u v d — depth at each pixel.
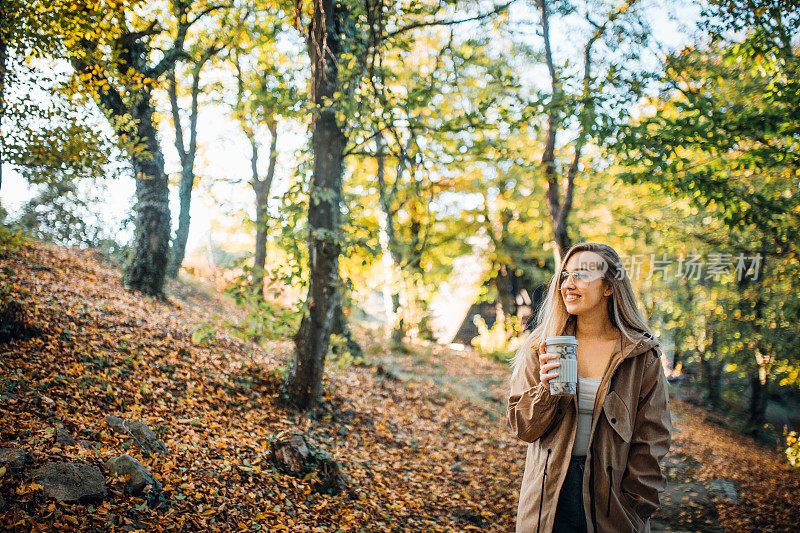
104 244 14.68
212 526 4.42
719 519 8.39
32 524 3.49
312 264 8.84
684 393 23.84
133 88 8.23
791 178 8.64
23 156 6.89
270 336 8.82
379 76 8.63
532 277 25.95
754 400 18.78
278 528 4.79
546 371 2.07
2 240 9.40
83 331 8.10
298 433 6.57
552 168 12.49
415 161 9.18
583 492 2.05
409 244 21.14
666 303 15.11
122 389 6.68
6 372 5.82
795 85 7.26
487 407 13.83
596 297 2.16
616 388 2.09
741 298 11.84
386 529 5.68
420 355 20.30
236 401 8.02
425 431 10.49
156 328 9.86
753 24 7.90
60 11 6.72
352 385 12.02
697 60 8.70
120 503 4.15
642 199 11.57
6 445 4.25
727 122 7.66
